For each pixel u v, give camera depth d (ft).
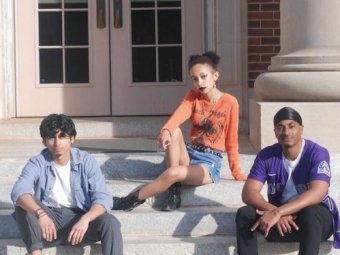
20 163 23.16
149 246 19.65
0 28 31.48
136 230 20.52
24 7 33.09
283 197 19.08
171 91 33.30
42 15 33.24
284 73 23.73
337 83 23.04
